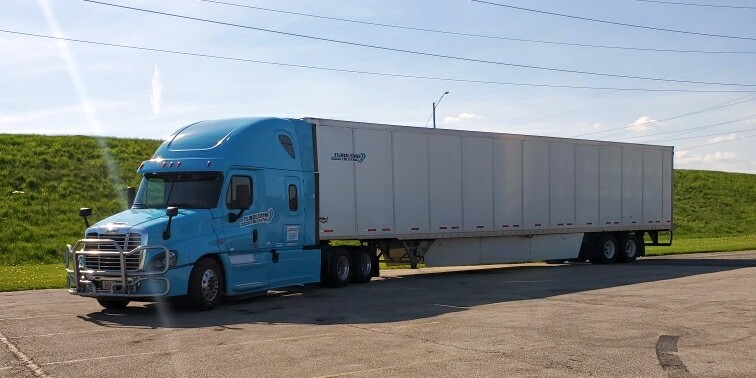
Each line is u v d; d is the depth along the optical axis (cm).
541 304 1429
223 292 1453
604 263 2700
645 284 1814
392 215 2000
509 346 977
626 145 2784
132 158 5156
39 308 1441
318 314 1326
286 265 1644
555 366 849
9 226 3541
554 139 2511
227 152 1516
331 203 1831
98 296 1342
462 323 1186
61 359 914
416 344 998
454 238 2225
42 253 3259
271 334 1098
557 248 2550
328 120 1834
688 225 5919
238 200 1511
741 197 7356
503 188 2334
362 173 1920
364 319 1252
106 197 4334
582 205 2603
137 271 1318
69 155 4938
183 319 1276
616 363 865
